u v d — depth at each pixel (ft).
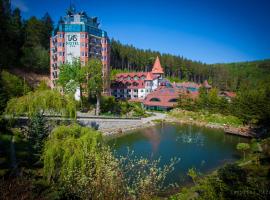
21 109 85.30
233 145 151.94
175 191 80.59
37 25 361.71
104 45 294.25
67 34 269.03
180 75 576.20
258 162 95.76
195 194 70.08
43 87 220.64
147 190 52.60
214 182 61.41
